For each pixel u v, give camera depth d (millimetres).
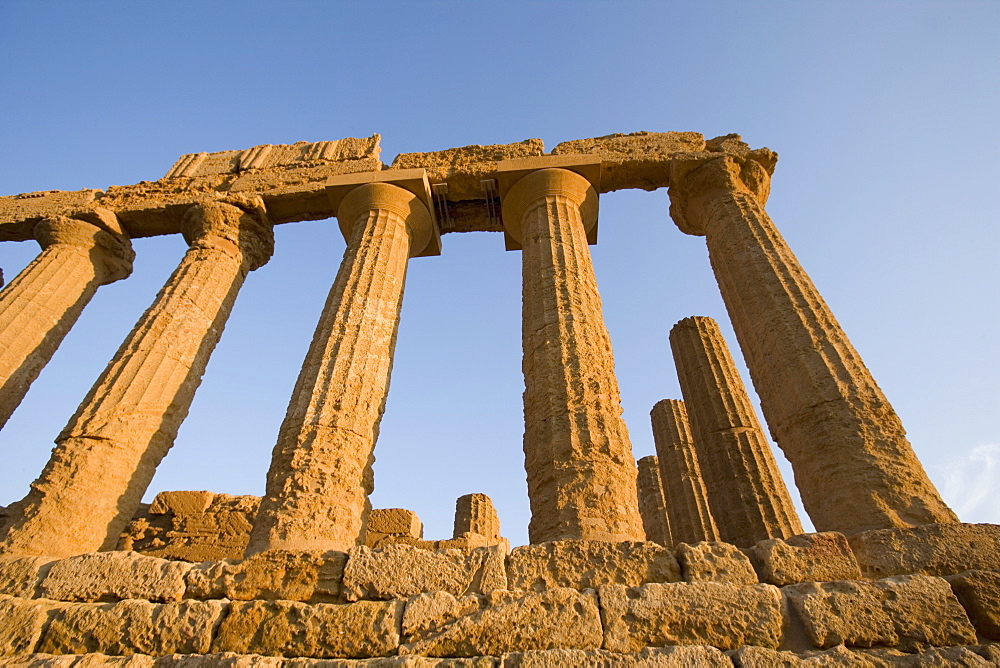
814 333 8156
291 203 12984
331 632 5586
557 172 11789
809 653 4961
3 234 14227
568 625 5328
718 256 10539
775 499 10102
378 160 13586
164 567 6391
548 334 8742
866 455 6777
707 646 5031
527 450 7871
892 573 5562
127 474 8484
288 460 7668
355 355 8969
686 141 12508
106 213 13406
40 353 11398
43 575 6453
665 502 13117
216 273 11555
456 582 5906
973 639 4957
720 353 12641
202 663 5406
